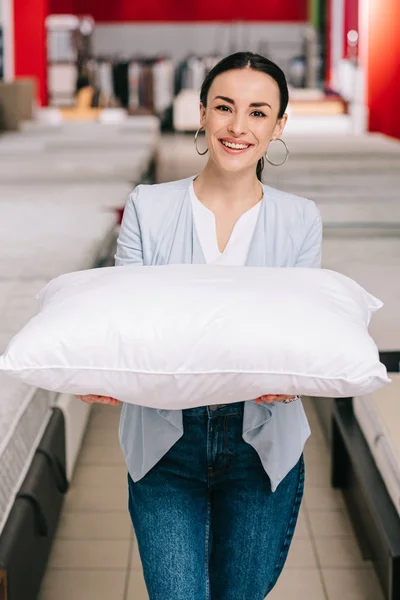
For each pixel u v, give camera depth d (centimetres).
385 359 274
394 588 211
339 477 290
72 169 641
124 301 144
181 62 1505
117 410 358
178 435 156
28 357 141
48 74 1281
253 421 154
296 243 166
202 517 162
